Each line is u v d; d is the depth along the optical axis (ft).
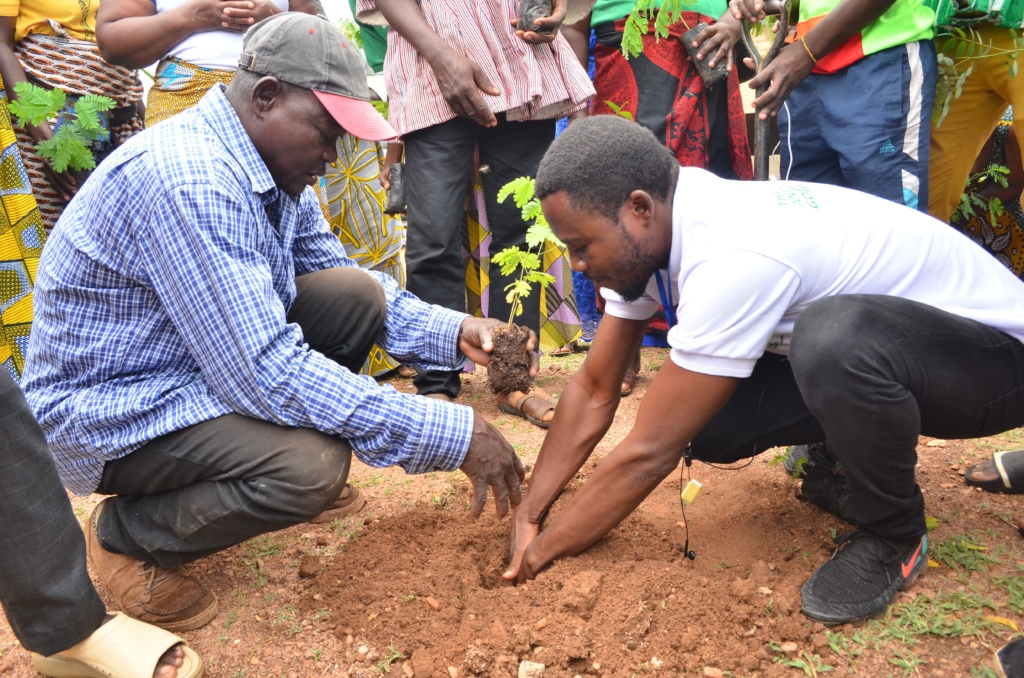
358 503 8.59
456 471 9.58
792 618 6.34
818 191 6.43
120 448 6.03
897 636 6.12
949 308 6.22
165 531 6.31
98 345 6.02
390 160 12.57
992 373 6.11
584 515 6.76
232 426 6.06
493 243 12.66
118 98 12.43
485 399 12.41
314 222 8.30
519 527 7.45
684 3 11.46
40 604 5.47
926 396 5.96
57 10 11.37
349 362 8.05
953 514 7.92
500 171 12.11
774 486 8.85
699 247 5.82
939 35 10.34
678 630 6.21
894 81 9.46
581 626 6.18
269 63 6.06
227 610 6.93
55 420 6.07
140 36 10.23
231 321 5.74
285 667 6.22
